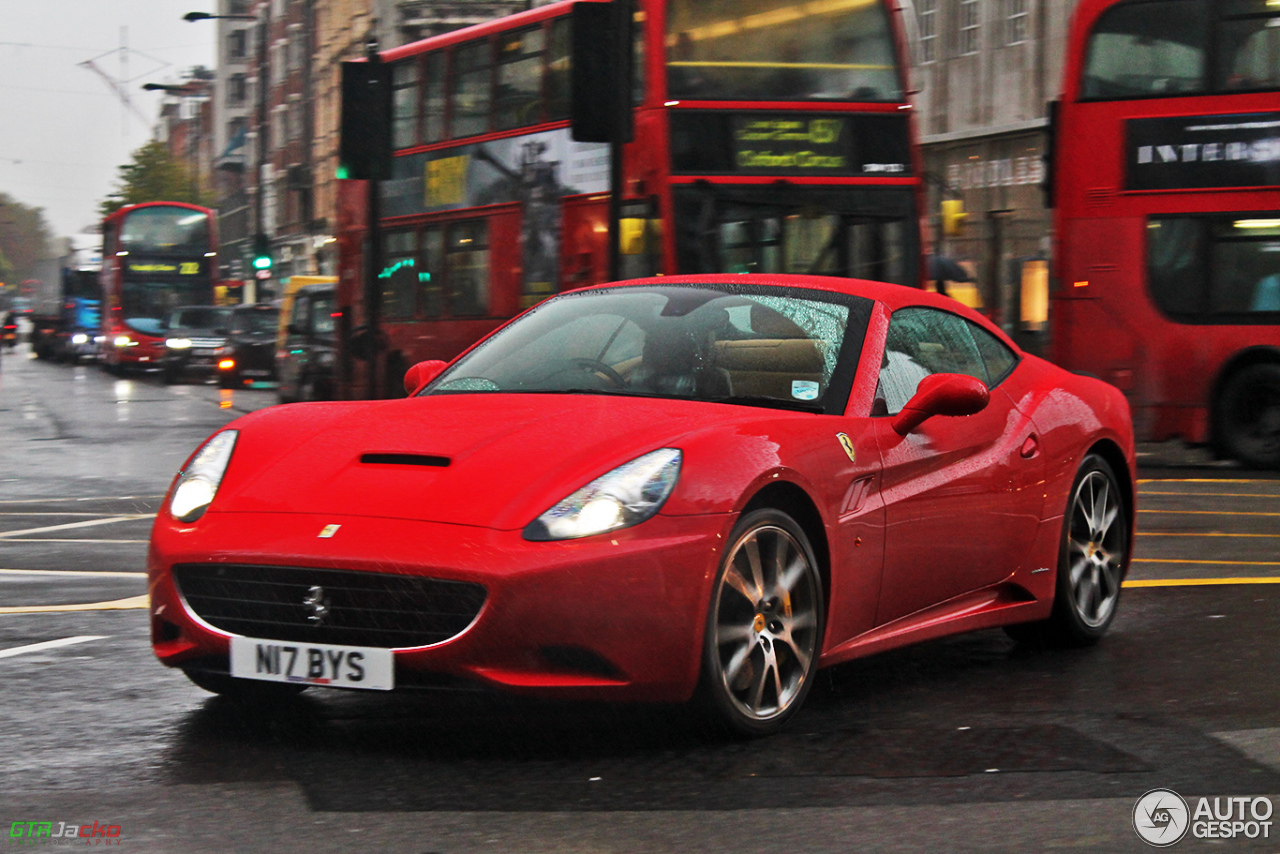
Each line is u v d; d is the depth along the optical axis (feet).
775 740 14.93
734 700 14.65
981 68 103.55
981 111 103.55
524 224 53.01
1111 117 50.08
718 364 16.98
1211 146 48.78
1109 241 50.14
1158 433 49.98
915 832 12.05
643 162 46.21
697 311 17.84
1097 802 12.85
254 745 14.71
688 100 45.80
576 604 13.56
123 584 25.40
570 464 14.37
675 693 14.16
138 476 48.16
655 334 17.57
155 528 15.24
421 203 59.88
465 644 13.51
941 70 107.96
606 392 16.74
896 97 47.37
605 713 15.75
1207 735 15.05
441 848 11.64
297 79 228.84
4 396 105.91
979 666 18.65
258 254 143.13
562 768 13.91
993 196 102.32
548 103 51.96
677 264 45.34
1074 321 50.78
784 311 17.70
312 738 14.94
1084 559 19.84
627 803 12.83
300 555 13.96
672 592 13.97
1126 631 20.79
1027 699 16.76
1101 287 50.26
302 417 16.26
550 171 51.49
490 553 13.53
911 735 15.14
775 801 12.89
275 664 14.26
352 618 13.97
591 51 38.86
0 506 39.24
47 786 13.34
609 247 39.52
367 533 13.93
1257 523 34.35
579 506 13.92
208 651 14.67
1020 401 19.25
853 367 17.03
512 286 53.62
